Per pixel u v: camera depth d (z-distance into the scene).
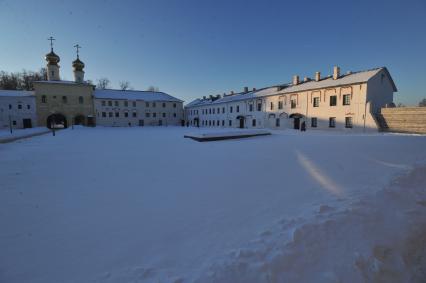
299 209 4.41
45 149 12.58
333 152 10.20
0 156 10.23
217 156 10.05
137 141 17.03
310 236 3.50
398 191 5.44
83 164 8.50
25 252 3.12
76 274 2.72
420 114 22.19
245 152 11.08
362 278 3.08
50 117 47.22
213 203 4.77
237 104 44.50
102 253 3.10
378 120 25.34
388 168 7.28
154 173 7.17
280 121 35.78
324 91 29.27
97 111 52.31
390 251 3.66
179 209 4.48
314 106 30.72
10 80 63.94
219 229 3.71
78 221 3.99
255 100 40.22
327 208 4.38
